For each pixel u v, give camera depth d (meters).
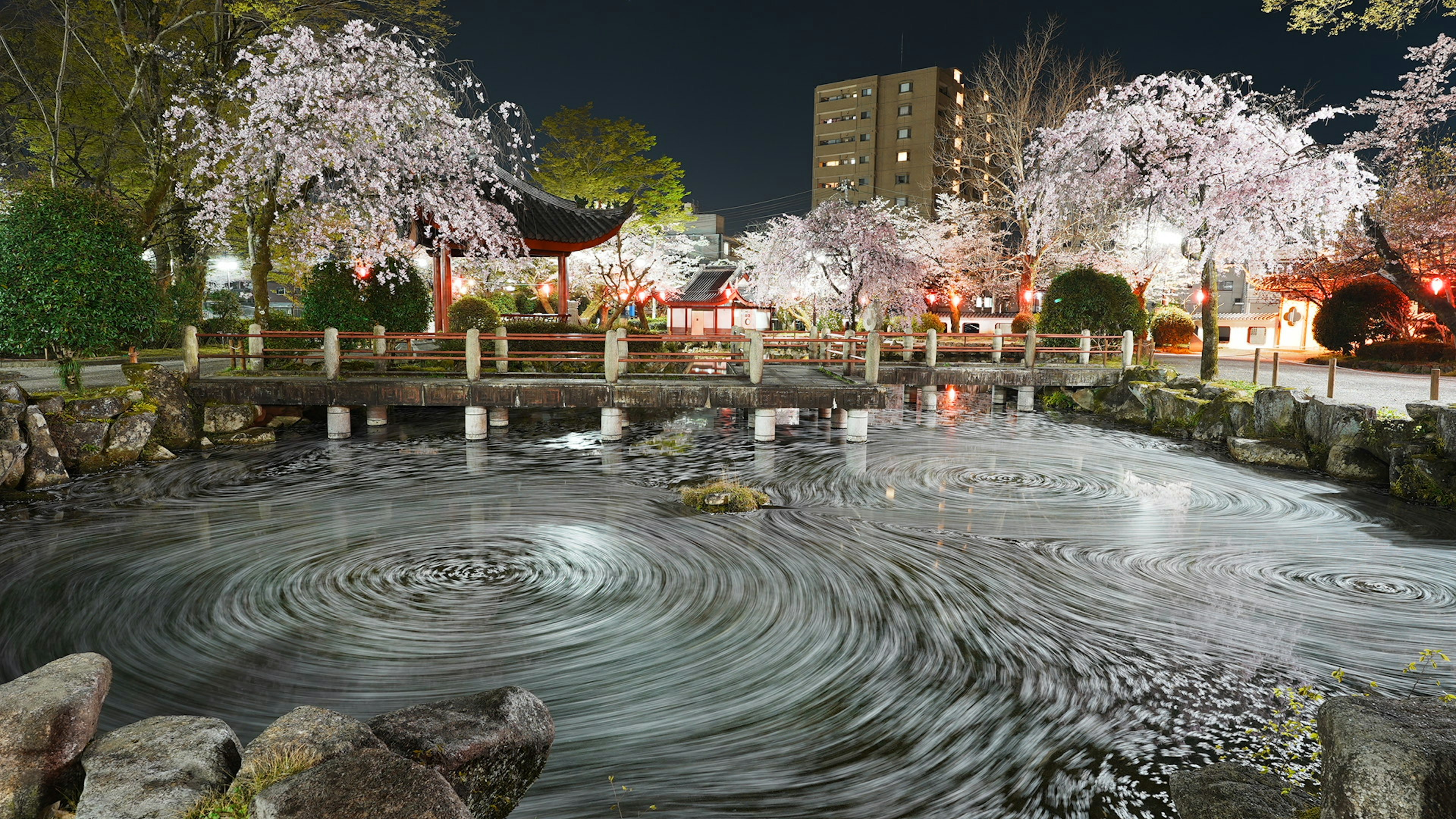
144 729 3.61
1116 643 5.88
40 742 3.27
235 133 17.09
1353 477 11.64
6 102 22.39
